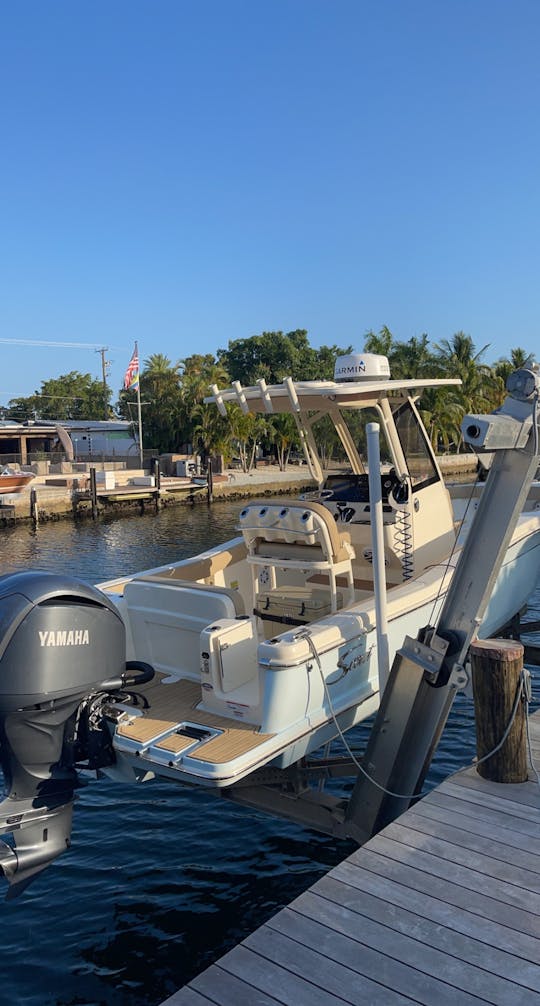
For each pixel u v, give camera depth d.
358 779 4.64
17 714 3.94
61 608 4.03
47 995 4.26
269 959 3.02
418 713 4.53
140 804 6.65
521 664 4.38
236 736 4.27
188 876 5.45
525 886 3.42
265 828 6.13
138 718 4.57
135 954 4.59
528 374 4.13
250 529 5.57
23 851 3.97
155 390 54.28
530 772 4.56
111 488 37.50
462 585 4.48
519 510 4.29
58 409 86.88
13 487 33.66
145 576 5.80
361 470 6.51
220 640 4.58
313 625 4.64
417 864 3.62
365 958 3.00
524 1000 2.76
